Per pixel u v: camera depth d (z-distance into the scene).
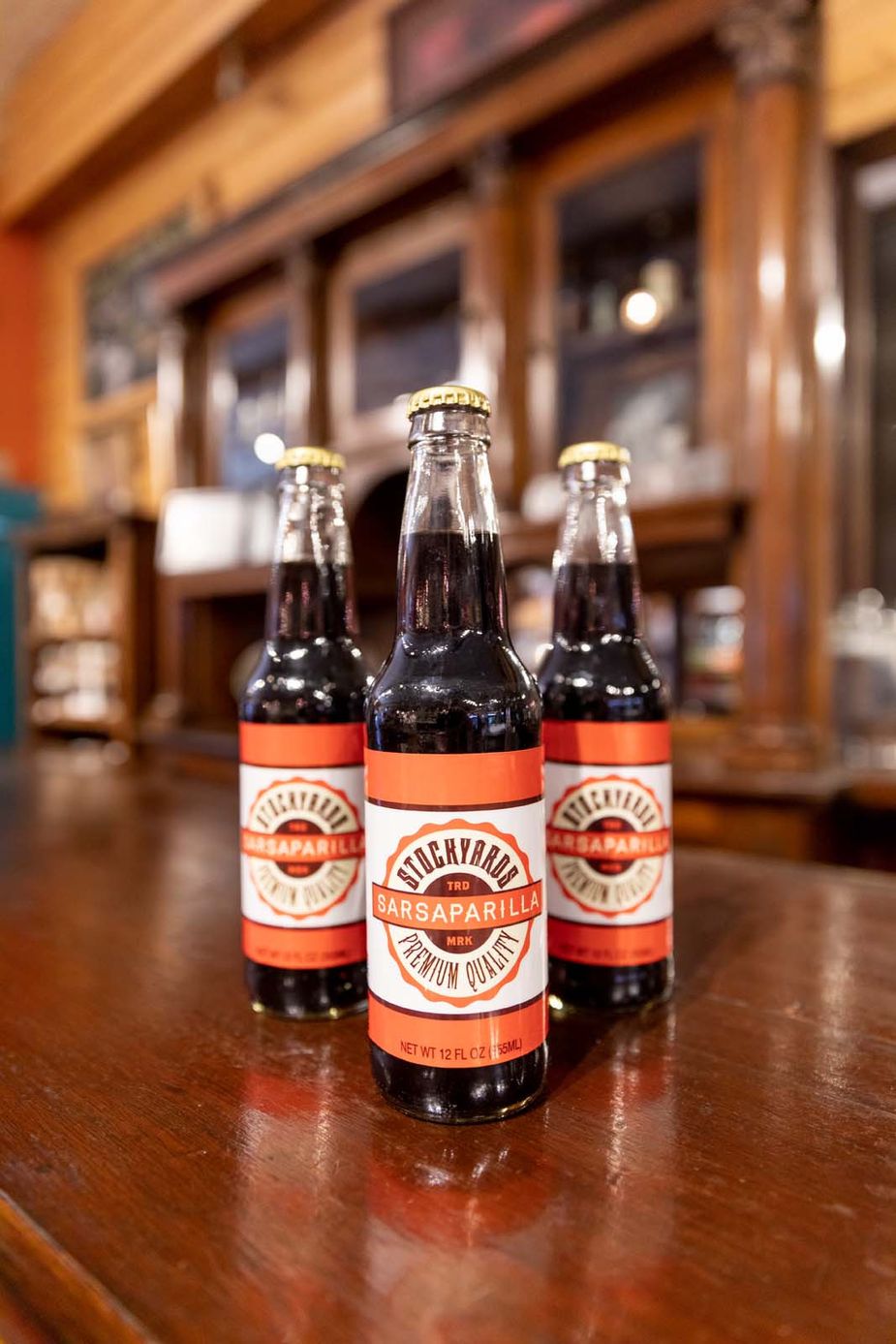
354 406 2.72
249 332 3.09
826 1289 0.32
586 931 0.57
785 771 1.71
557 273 2.23
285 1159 0.40
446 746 0.43
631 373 2.20
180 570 2.72
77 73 3.98
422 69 2.76
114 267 4.21
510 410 2.24
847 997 0.59
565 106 2.08
